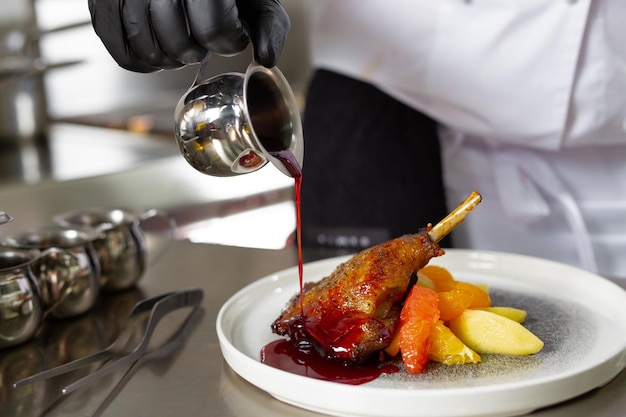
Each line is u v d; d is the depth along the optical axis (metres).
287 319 1.19
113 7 1.06
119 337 1.22
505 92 1.66
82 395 1.06
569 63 1.59
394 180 1.91
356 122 1.92
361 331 1.10
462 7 1.64
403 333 1.11
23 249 1.33
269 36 1.08
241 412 1.00
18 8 3.13
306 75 3.87
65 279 1.31
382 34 1.75
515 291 1.39
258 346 1.20
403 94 1.81
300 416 0.99
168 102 3.56
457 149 1.88
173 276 1.56
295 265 1.60
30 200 2.36
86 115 3.47
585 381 0.98
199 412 1.01
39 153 2.93
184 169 2.67
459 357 1.10
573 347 1.14
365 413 0.95
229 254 1.69
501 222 1.89
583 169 1.80
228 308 1.27
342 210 1.96
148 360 1.17
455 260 1.52
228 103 1.08
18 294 1.21
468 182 1.89
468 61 1.66
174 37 1.04
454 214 1.22
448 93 1.72
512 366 1.09
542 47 1.59
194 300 1.39
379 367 1.11
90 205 2.47
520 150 1.82
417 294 1.15
